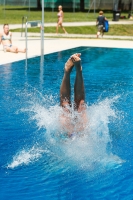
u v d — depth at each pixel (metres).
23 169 5.47
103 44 19.89
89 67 13.45
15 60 14.11
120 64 14.09
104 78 11.62
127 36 25.27
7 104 8.57
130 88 10.35
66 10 48.12
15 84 10.48
